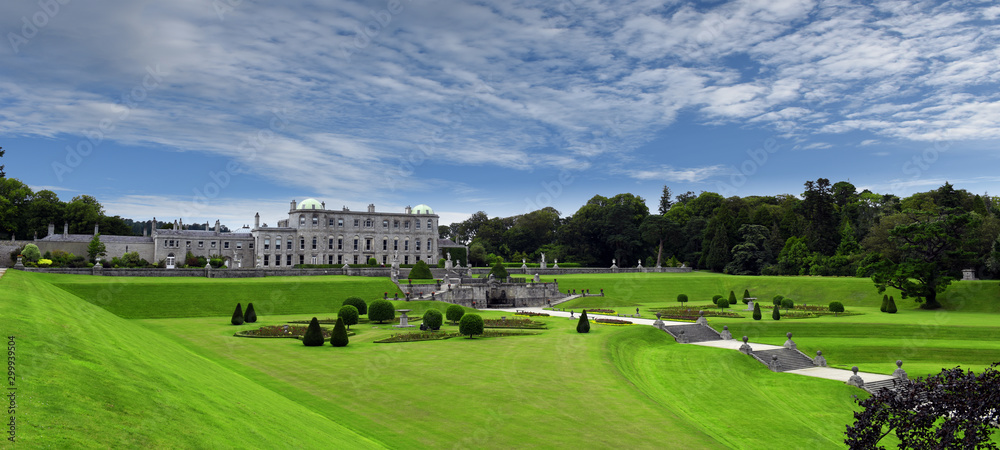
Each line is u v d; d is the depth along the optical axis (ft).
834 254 415.85
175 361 88.17
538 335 175.01
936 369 155.94
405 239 450.30
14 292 93.61
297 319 211.00
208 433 51.08
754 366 155.94
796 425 107.96
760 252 416.26
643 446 81.15
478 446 77.71
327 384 107.14
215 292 241.55
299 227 420.36
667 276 387.55
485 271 403.75
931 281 263.70
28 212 393.29
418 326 197.36
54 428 39.75
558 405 97.40
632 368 140.87
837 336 197.77
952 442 49.16
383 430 82.58
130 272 267.80
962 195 405.80
